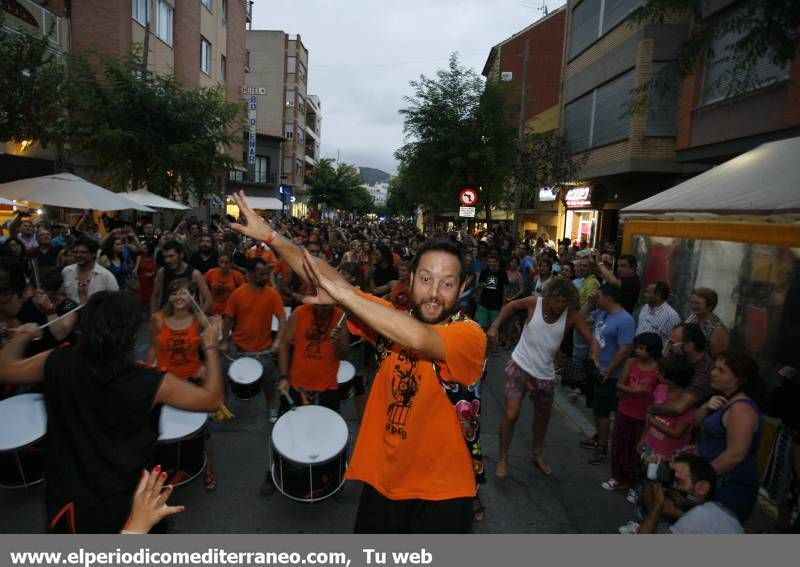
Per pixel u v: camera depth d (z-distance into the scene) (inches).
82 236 253.6
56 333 141.0
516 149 716.7
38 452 150.8
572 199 800.9
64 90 520.1
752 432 136.2
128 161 613.0
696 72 505.7
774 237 199.9
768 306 208.7
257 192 1726.1
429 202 978.1
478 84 761.6
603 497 189.2
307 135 2448.3
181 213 655.1
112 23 698.8
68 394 88.6
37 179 369.4
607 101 697.6
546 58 1247.5
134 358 93.7
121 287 390.3
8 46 459.8
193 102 644.1
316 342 187.6
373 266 366.0
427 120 748.6
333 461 151.4
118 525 86.9
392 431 83.3
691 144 513.3
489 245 549.3
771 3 252.4
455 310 82.7
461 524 82.0
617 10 671.8
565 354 349.4
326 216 2637.8
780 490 174.4
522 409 281.9
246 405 258.5
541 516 175.2
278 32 1962.4
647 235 302.8
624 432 190.4
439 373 81.0
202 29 1020.5
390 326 68.9
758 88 413.7
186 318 184.1
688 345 172.9
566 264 397.1
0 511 159.6
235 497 176.4
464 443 85.4
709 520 115.3
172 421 155.7
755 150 279.1
